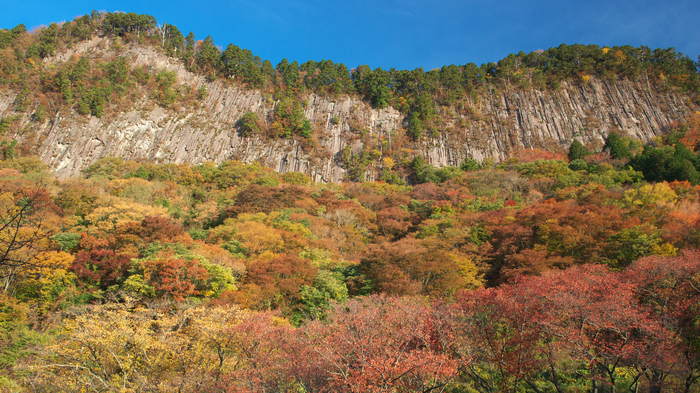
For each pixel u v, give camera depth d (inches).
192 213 2460.6
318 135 5497.1
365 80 6323.8
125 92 5344.5
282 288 1294.3
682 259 979.3
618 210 1828.2
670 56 6230.3
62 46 5885.8
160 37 6402.6
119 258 1443.2
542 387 879.7
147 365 874.8
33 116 4803.2
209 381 791.1
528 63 6619.1
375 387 613.0
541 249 1627.7
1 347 979.3
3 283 1241.4
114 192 2876.5
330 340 746.8
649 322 761.6
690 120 5128.0
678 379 789.2
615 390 828.0
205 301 1202.6
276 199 2694.4
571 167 3582.7
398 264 1425.9
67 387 797.9
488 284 1581.0
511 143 5433.1
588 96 5866.1
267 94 5910.4
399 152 5290.4
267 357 791.1
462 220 2244.1
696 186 2230.6
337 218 2495.1
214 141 5216.5
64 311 1184.2
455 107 5979.3
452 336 773.3
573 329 782.5
